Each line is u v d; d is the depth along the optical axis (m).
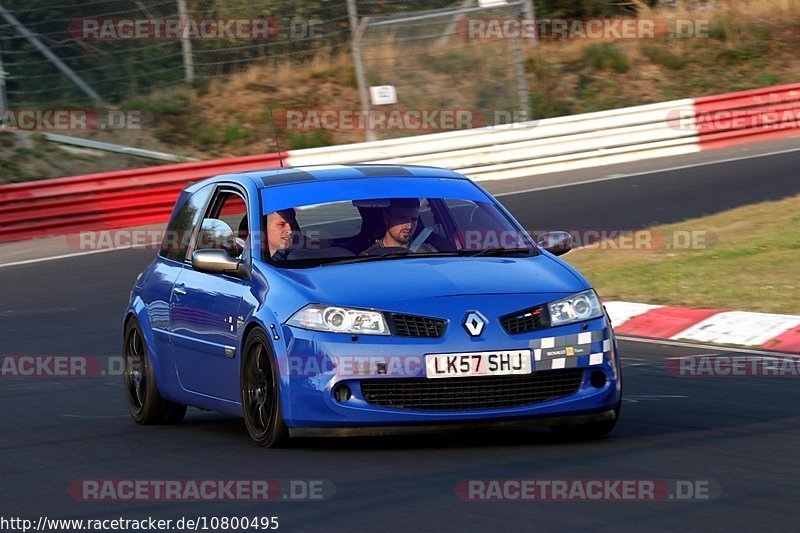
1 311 47.22
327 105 93.81
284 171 26.27
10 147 81.38
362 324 20.86
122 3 89.12
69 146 83.38
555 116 96.50
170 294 26.30
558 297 21.64
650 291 43.94
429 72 88.44
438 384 20.66
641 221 59.25
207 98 92.94
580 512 16.48
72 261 58.75
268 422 22.00
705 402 26.77
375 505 17.38
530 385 21.03
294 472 19.91
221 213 26.12
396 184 25.16
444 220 24.42
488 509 16.83
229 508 17.70
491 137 79.06
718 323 38.19
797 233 52.03
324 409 20.80
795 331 35.84
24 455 23.52
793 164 72.88
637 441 21.92
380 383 20.75
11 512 18.38
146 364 27.22
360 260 23.05
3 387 33.84
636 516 16.16
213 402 24.52
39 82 86.62
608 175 75.50
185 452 22.83
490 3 88.06
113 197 68.38
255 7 93.81
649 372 31.69
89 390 33.16
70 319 44.94
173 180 70.38
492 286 21.61
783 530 15.23
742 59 106.62
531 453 20.94
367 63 88.06
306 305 21.31
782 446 21.16
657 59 105.56
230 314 23.36
